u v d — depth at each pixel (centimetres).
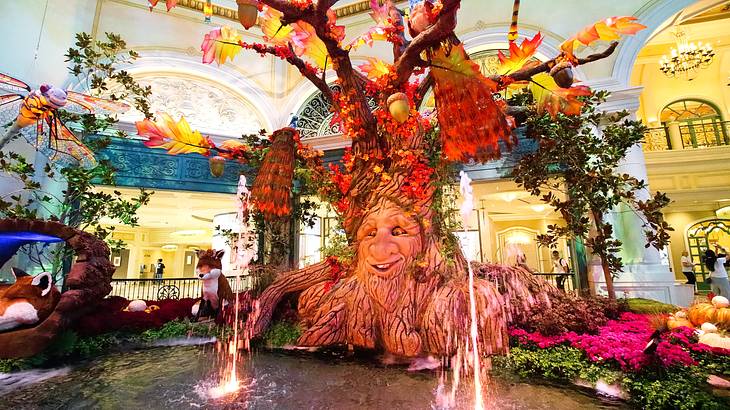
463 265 488
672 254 1491
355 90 512
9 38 778
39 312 444
